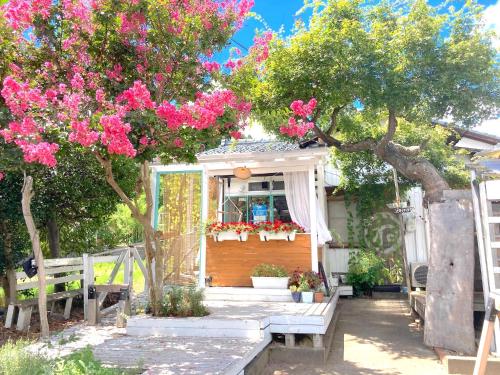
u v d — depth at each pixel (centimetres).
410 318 876
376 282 1187
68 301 770
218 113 509
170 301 658
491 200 573
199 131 532
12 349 400
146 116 490
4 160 504
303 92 742
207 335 577
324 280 882
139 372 411
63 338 567
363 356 611
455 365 529
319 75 712
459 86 684
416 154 754
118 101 536
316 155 825
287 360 582
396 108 680
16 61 564
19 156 501
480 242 573
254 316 610
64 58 582
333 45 689
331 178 1341
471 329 582
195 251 902
